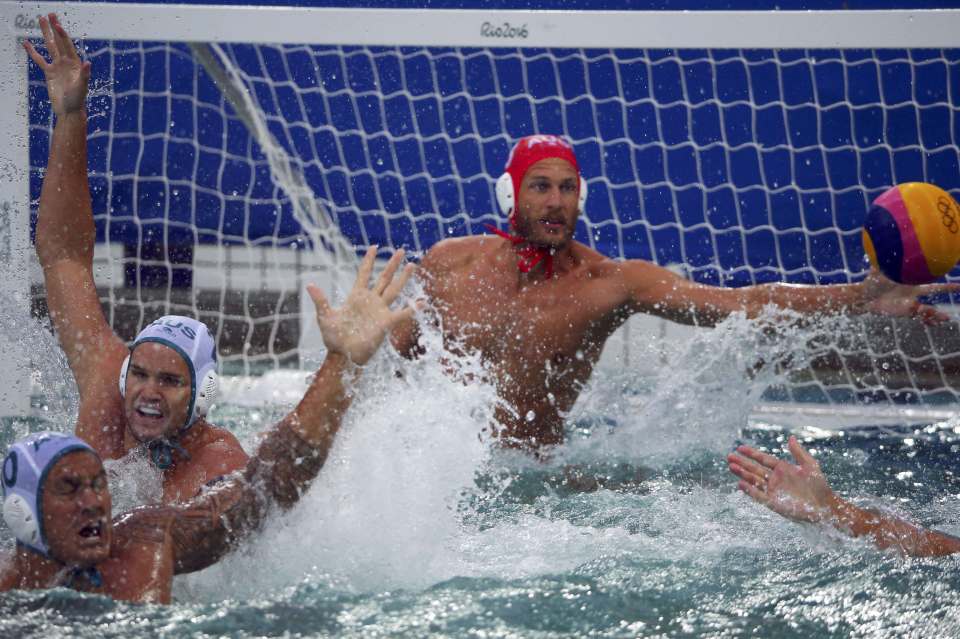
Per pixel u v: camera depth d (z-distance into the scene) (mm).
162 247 27688
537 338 14711
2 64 17781
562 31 17781
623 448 15250
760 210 26203
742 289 14695
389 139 26500
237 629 8094
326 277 27188
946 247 13305
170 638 7836
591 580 9477
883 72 25312
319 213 26641
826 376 23484
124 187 26938
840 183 25891
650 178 26391
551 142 14742
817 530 10414
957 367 22984
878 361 23344
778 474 10641
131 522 8984
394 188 26672
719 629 8242
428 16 17844
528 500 12594
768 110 25906
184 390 10195
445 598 8961
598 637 8055
